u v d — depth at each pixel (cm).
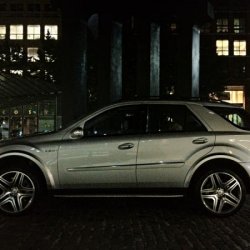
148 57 1430
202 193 464
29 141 475
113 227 431
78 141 468
